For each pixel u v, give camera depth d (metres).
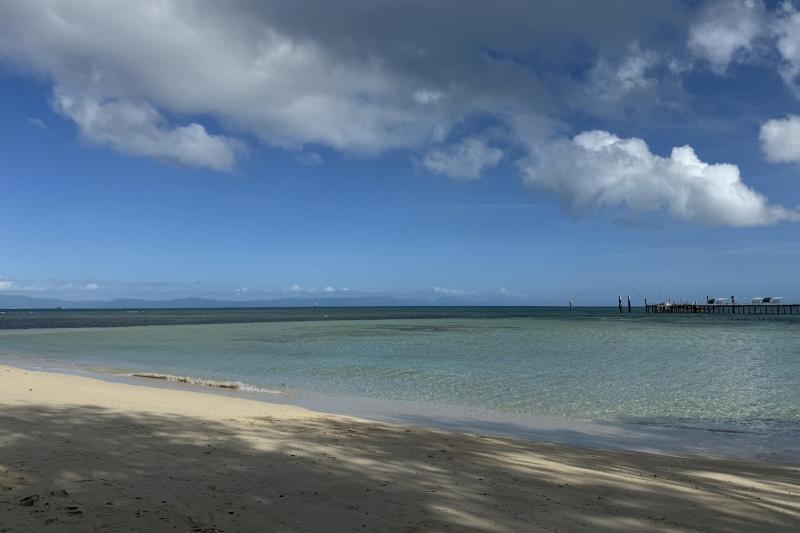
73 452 7.29
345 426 10.82
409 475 7.11
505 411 15.01
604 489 6.98
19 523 4.68
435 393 18.03
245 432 9.44
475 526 5.28
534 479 7.32
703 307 142.25
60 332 58.16
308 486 6.32
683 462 9.32
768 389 19.20
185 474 6.54
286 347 37.69
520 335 51.53
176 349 35.66
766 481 8.05
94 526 4.73
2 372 18.61
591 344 40.06
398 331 59.62
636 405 16.08
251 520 5.11
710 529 5.63
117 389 15.45
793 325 72.25
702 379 21.81
